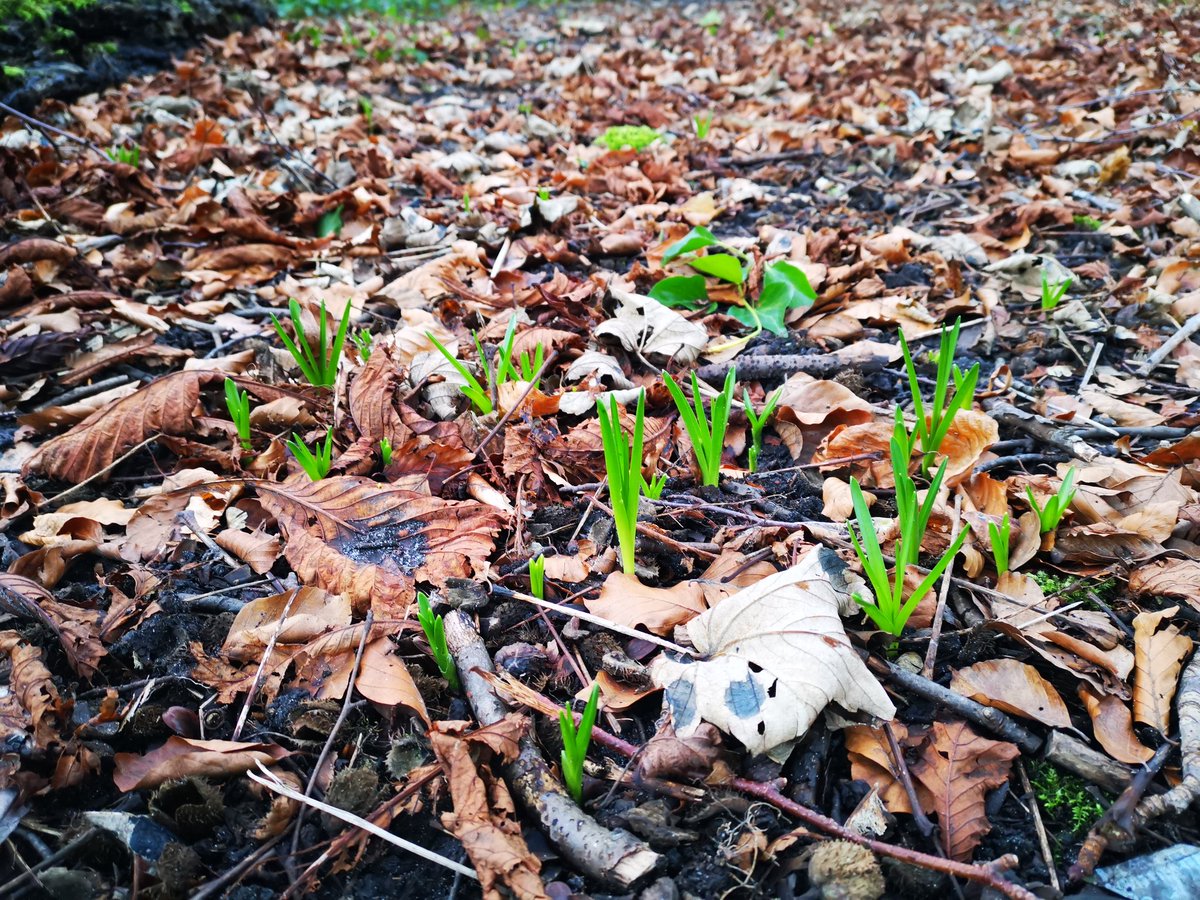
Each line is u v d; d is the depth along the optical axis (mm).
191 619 392
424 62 1715
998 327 645
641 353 582
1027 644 370
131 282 704
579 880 300
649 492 460
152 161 930
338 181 954
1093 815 319
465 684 357
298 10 2090
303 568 408
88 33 1285
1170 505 418
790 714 324
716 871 302
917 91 1384
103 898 300
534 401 518
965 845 306
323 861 301
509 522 436
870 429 479
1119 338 623
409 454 466
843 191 967
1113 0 2039
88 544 430
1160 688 351
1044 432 505
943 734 339
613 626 378
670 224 822
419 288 680
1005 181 958
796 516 449
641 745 342
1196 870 295
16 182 784
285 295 696
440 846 314
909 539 362
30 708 342
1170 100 1116
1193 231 771
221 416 539
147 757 339
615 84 1566
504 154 1096
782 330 629
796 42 1918
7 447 509
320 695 358
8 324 604
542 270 748
